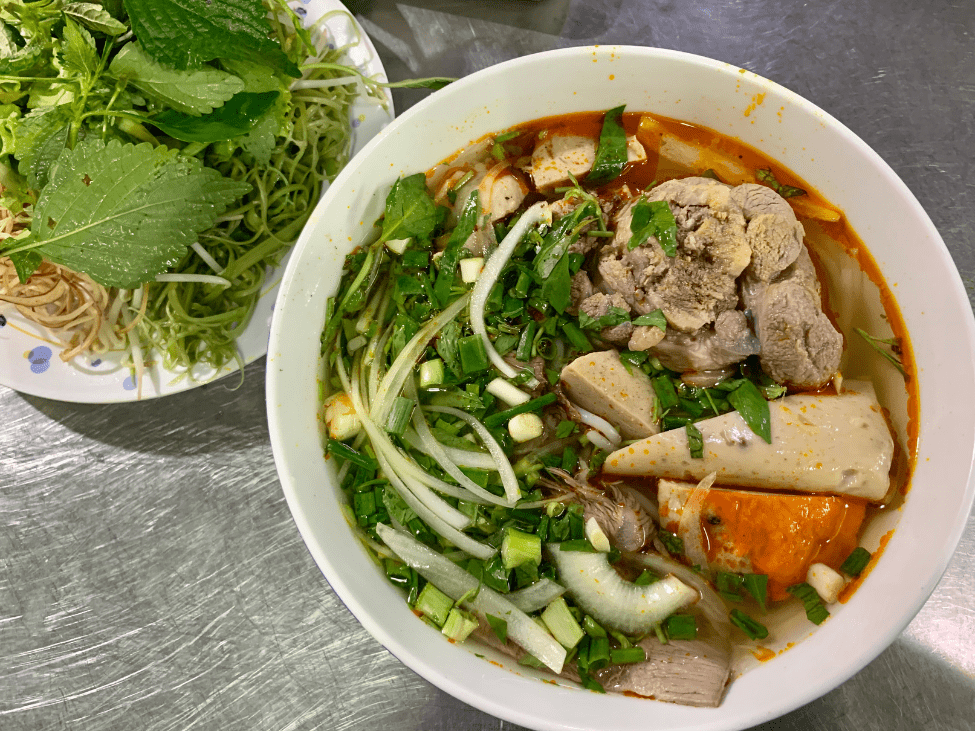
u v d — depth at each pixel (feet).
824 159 0.82
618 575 0.82
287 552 0.99
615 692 0.79
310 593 0.98
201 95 0.85
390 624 0.76
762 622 0.82
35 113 0.86
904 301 0.81
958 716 0.90
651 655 0.80
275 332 0.78
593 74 0.83
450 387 0.87
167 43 0.84
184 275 0.96
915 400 0.81
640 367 0.86
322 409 0.86
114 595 0.99
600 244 0.87
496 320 0.86
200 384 0.98
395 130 0.81
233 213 0.97
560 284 0.84
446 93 0.81
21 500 1.02
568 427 0.86
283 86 0.91
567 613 0.80
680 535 0.82
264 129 0.91
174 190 0.82
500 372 0.86
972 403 0.74
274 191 1.00
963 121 1.04
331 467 0.86
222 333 1.00
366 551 0.84
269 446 1.03
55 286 0.98
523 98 0.85
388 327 0.89
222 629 0.98
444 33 1.09
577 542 0.82
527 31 1.09
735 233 0.83
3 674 0.97
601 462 0.85
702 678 0.78
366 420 0.86
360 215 0.85
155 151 0.80
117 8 0.88
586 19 1.09
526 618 0.81
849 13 1.08
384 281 0.90
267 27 0.88
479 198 0.89
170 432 1.03
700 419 0.83
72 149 0.83
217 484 1.02
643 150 0.89
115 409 1.04
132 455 1.03
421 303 0.88
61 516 1.01
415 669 0.73
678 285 0.83
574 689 0.79
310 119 1.01
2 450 1.03
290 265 0.79
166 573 0.99
